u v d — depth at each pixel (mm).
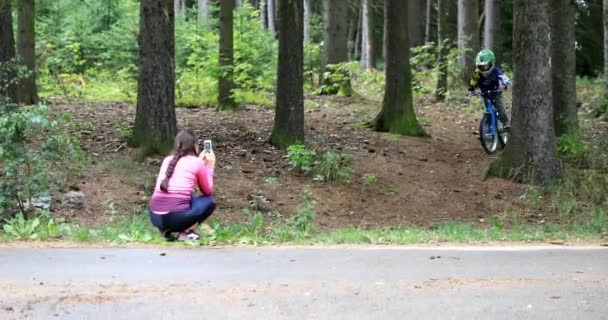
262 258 6891
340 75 20094
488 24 23781
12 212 9578
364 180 12320
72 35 22453
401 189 12242
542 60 12289
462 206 11781
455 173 13031
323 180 12195
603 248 7934
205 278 5930
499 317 4840
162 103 12102
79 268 6301
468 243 8453
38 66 20016
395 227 10688
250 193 11398
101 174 11242
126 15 23219
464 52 20422
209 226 9500
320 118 16781
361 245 8117
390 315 4871
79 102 17672
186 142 7723
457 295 5426
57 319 4723
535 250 7703
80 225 9672
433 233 9312
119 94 19188
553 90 14453
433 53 23234
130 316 4801
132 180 11227
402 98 15211
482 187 12422
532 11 12164
